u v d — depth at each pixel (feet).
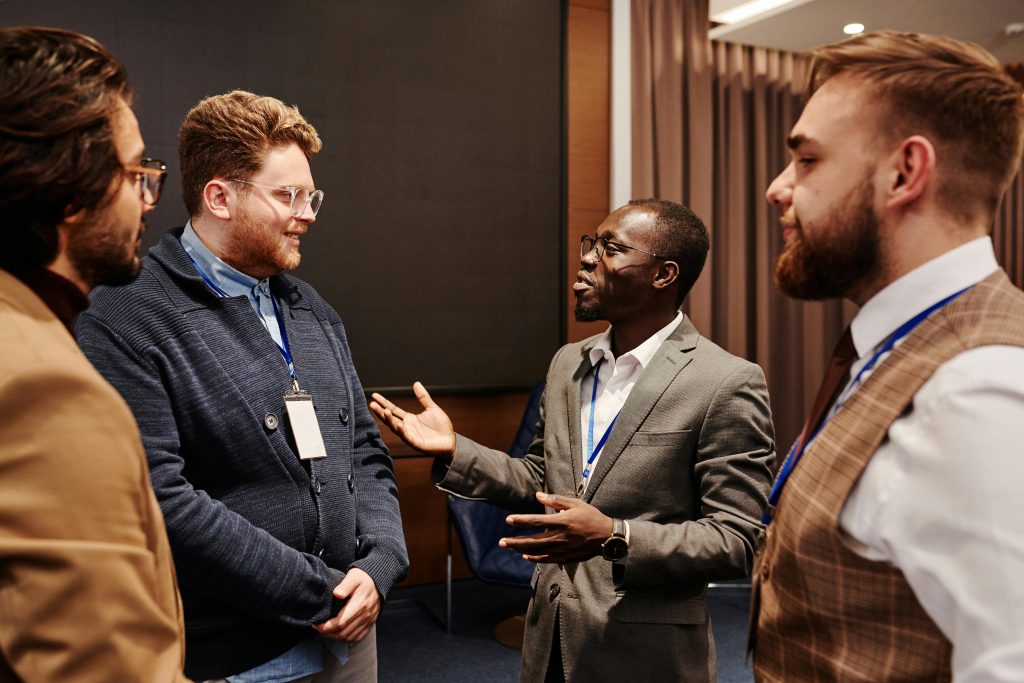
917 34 2.44
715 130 13.10
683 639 4.37
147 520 2.34
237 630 4.27
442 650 9.84
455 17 11.34
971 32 13.07
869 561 2.30
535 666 4.66
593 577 4.50
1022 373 2.00
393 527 5.10
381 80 10.94
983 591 1.87
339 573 4.60
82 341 4.16
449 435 4.97
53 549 1.99
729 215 13.15
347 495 4.85
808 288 2.67
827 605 2.42
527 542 3.97
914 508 2.09
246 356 4.54
